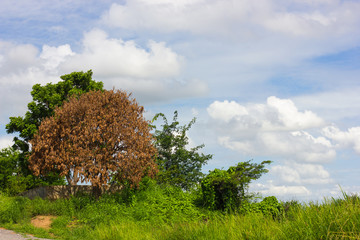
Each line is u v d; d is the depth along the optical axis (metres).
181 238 8.62
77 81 30.86
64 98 29.89
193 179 25.48
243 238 7.15
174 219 14.46
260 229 7.35
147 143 20.08
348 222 6.11
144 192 19.20
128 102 20.78
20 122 28.33
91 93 21.31
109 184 19.47
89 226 14.53
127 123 20.02
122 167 18.66
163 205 17.00
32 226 13.93
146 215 15.59
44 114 28.75
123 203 17.73
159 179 22.88
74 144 18.59
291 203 12.76
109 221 14.91
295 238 6.37
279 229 6.96
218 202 16.19
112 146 18.92
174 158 26.19
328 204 7.13
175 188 19.88
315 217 6.72
